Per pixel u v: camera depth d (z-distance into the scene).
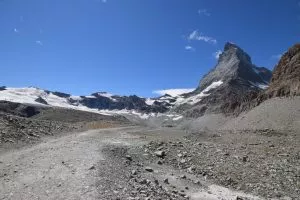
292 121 64.12
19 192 15.78
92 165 20.42
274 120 68.19
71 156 23.28
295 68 99.25
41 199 14.86
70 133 43.22
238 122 83.50
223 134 49.72
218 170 28.09
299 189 25.69
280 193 24.62
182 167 28.48
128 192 16.56
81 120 186.12
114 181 17.97
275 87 103.06
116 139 38.94
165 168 27.36
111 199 15.05
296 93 85.75
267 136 47.34
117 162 23.81
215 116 162.25
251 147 38.69
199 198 21.03
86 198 14.85
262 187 25.45
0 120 35.56
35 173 18.80
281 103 77.06
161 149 33.12
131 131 64.44
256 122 72.81
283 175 28.25
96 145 30.61
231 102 162.25
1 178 18.00
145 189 18.05
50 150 26.17
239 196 22.95
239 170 28.55
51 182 17.09
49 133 38.75
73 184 16.64
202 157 31.47
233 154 33.75
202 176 26.83
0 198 15.00
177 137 46.41
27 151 25.69
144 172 23.78
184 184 23.56
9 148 26.67
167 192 19.67
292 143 41.91
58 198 14.93
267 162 31.64
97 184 16.77
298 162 32.62
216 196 22.08
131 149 31.55
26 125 38.66
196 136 48.12
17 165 20.77
